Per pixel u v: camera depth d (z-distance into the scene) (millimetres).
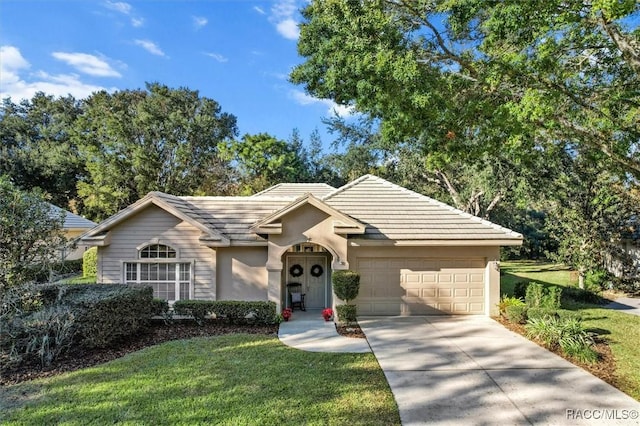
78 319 9555
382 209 16250
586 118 9375
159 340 11375
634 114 8867
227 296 15188
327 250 15820
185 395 7320
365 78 8984
